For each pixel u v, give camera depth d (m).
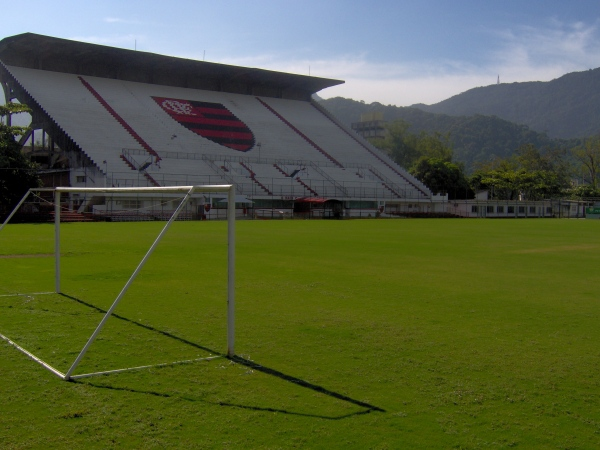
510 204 87.31
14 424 5.94
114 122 67.00
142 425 5.93
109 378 7.31
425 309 11.78
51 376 7.37
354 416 6.19
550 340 9.38
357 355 8.40
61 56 73.06
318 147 81.44
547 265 19.92
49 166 65.19
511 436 5.74
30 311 11.24
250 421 6.05
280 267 18.36
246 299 12.69
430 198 80.31
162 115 73.06
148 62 76.50
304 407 6.43
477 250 25.58
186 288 14.05
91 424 5.95
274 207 65.12
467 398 6.73
